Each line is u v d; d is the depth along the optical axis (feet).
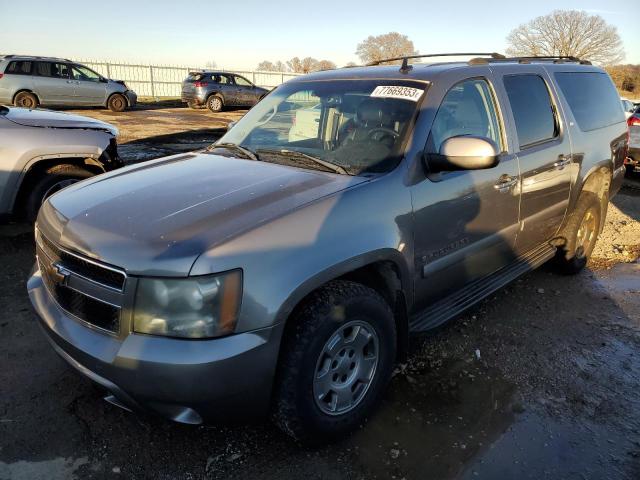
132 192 8.50
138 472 7.72
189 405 6.76
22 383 9.66
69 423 8.66
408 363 10.65
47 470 7.68
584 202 14.48
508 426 8.89
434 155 9.15
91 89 62.03
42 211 9.04
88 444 8.21
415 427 8.80
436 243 9.48
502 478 7.75
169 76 98.84
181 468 7.81
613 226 21.18
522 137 11.75
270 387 7.18
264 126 11.48
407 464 7.98
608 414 9.28
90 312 7.26
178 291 6.57
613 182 16.06
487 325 12.42
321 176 8.76
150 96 97.60
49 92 58.70
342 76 11.50
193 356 6.54
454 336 11.84
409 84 10.16
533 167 11.78
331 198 7.91
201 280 6.56
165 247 6.73
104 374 6.92
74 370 7.52
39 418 8.75
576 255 15.12
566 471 7.91
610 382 10.26
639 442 8.60
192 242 6.77
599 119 15.14
